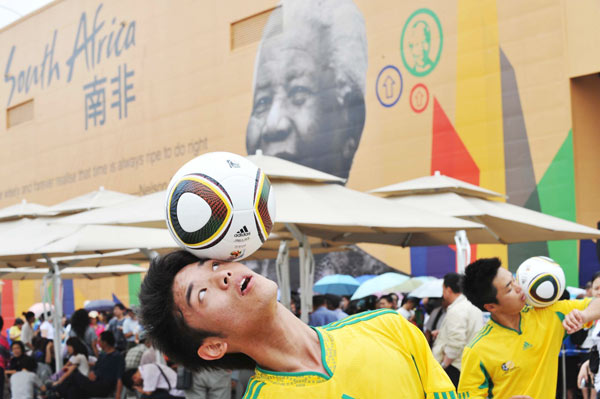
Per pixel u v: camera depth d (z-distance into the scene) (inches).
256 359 57.5
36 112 1104.8
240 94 774.5
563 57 512.7
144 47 907.4
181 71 852.0
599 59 496.1
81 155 1007.6
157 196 279.7
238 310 53.7
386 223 254.2
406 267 597.6
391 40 629.9
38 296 1048.8
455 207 343.0
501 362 124.0
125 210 266.2
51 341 438.6
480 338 126.5
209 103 811.4
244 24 780.6
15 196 1145.4
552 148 516.1
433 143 591.2
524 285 121.6
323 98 686.5
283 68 727.7
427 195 365.1
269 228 56.7
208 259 55.1
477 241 375.2
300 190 272.7
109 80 963.3
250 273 54.7
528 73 533.0
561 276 121.3
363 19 655.8
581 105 512.7
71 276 600.4
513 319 125.4
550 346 125.3
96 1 997.2
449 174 578.2
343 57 671.8
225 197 53.3
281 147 721.6
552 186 513.7
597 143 515.2
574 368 289.4
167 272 54.9
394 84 624.4
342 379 58.0
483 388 126.6
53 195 1063.0
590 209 508.1
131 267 579.5
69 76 1039.0
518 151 535.2
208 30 816.9
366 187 641.0
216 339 54.4
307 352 58.4
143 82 904.3
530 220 343.6
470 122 566.6
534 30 531.2
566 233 345.1
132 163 918.4
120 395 335.9
